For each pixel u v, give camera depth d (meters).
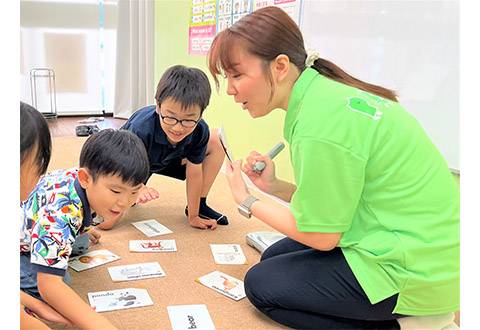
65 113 4.54
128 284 1.28
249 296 1.17
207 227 1.72
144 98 4.09
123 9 4.24
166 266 1.40
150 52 3.79
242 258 1.49
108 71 4.58
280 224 1.08
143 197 1.55
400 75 1.56
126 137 1.09
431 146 1.04
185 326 1.10
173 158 1.66
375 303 1.02
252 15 1.05
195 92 1.40
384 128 0.98
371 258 1.01
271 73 1.03
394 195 1.00
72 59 4.45
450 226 1.00
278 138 2.18
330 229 1.01
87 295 1.21
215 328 1.11
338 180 0.97
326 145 0.96
